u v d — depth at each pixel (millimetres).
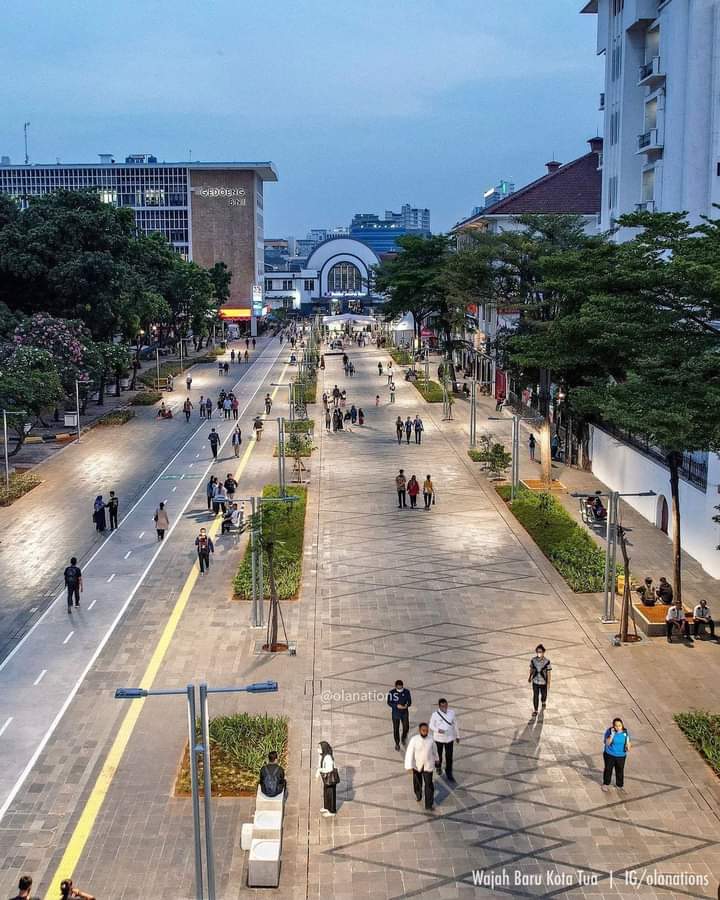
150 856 19734
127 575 37812
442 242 94812
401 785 22234
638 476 46156
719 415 27453
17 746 24203
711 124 53500
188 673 28484
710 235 32250
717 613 32531
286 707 26141
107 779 22625
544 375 51344
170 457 60438
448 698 26594
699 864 19297
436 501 48844
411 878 18938
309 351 108812
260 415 75750
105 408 79188
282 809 20406
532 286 55812
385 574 37375
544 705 25719
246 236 171000
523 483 51688
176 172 169375
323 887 18734
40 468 57344
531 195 83688
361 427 70938
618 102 65188
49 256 77125
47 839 20312
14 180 172875
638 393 29969
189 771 22609
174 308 114938
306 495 49969
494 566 38250
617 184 65375
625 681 27516
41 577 37781
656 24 59625
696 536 38375
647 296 32250
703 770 22797
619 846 19875
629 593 30328
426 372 94938
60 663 29312
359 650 30016
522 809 21219
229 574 37750
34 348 65312
